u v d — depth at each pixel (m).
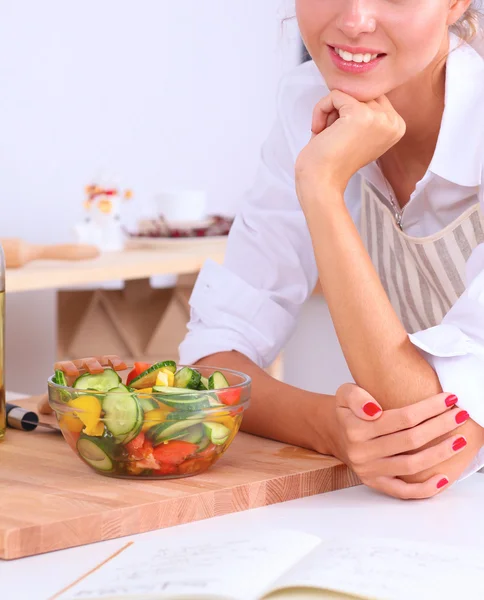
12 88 3.28
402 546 0.81
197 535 0.90
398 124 1.16
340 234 1.11
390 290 1.47
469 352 1.09
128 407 0.97
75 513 0.88
